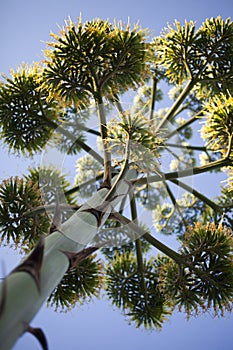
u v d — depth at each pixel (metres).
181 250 4.62
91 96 4.73
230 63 5.27
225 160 4.61
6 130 5.34
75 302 4.90
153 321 5.44
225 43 5.28
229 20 5.27
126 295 5.52
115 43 4.63
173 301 4.75
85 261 4.84
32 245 4.83
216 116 4.65
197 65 5.36
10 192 4.78
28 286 1.95
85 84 4.63
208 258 4.59
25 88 5.13
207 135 4.83
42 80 4.75
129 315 5.49
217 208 5.66
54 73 4.61
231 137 4.57
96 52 4.58
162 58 5.41
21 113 5.22
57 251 2.52
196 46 5.29
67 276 4.84
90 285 4.87
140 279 5.51
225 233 4.68
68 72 4.62
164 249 4.52
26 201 4.77
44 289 2.14
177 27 5.33
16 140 5.40
